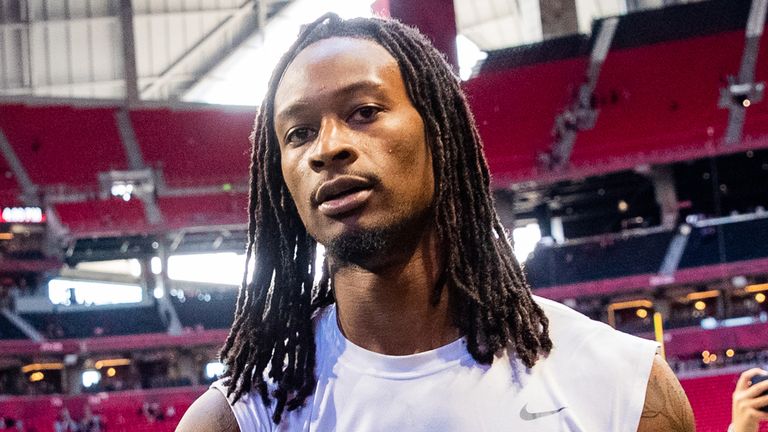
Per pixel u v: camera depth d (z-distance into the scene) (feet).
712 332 94.53
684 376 89.76
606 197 115.55
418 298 3.45
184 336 105.70
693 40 102.94
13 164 102.68
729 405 85.35
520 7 116.78
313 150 3.18
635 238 106.52
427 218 3.42
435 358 3.43
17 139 102.58
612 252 105.70
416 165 3.25
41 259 108.47
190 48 109.81
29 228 107.76
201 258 121.60
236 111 107.45
